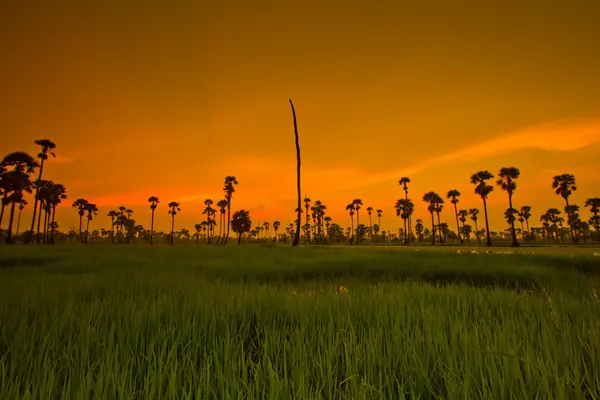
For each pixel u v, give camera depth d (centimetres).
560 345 306
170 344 366
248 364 302
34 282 838
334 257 1667
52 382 242
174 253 2158
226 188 8306
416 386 257
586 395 239
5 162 5172
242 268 1277
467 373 243
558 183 7794
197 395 221
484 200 6969
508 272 1123
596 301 517
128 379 270
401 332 369
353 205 12388
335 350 316
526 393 226
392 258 1558
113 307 506
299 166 3622
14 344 334
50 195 6975
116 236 12319
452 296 618
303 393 224
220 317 459
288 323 461
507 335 334
